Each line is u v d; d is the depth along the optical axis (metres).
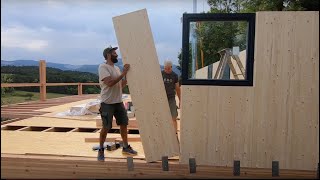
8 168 3.98
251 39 3.96
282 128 3.99
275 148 4.01
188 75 4.09
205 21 4.04
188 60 4.08
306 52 3.91
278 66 3.95
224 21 4.02
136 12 4.13
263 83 3.98
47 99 12.82
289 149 3.99
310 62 3.91
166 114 4.21
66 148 4.93
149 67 4.17
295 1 8.99
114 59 4.53
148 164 4.11
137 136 5.70
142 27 4.15
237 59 4.12
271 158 4.02
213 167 4.03
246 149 4.04
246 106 4.02
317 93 3.93
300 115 3.96
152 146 4.20
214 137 4.08
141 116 4.18
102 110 4.43
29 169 3.99
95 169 4.05
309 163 3.98
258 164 4.03
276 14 3.91
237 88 4.02
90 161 4.09
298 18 3.89
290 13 3.90
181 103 4.11
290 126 3.98
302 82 3.94
